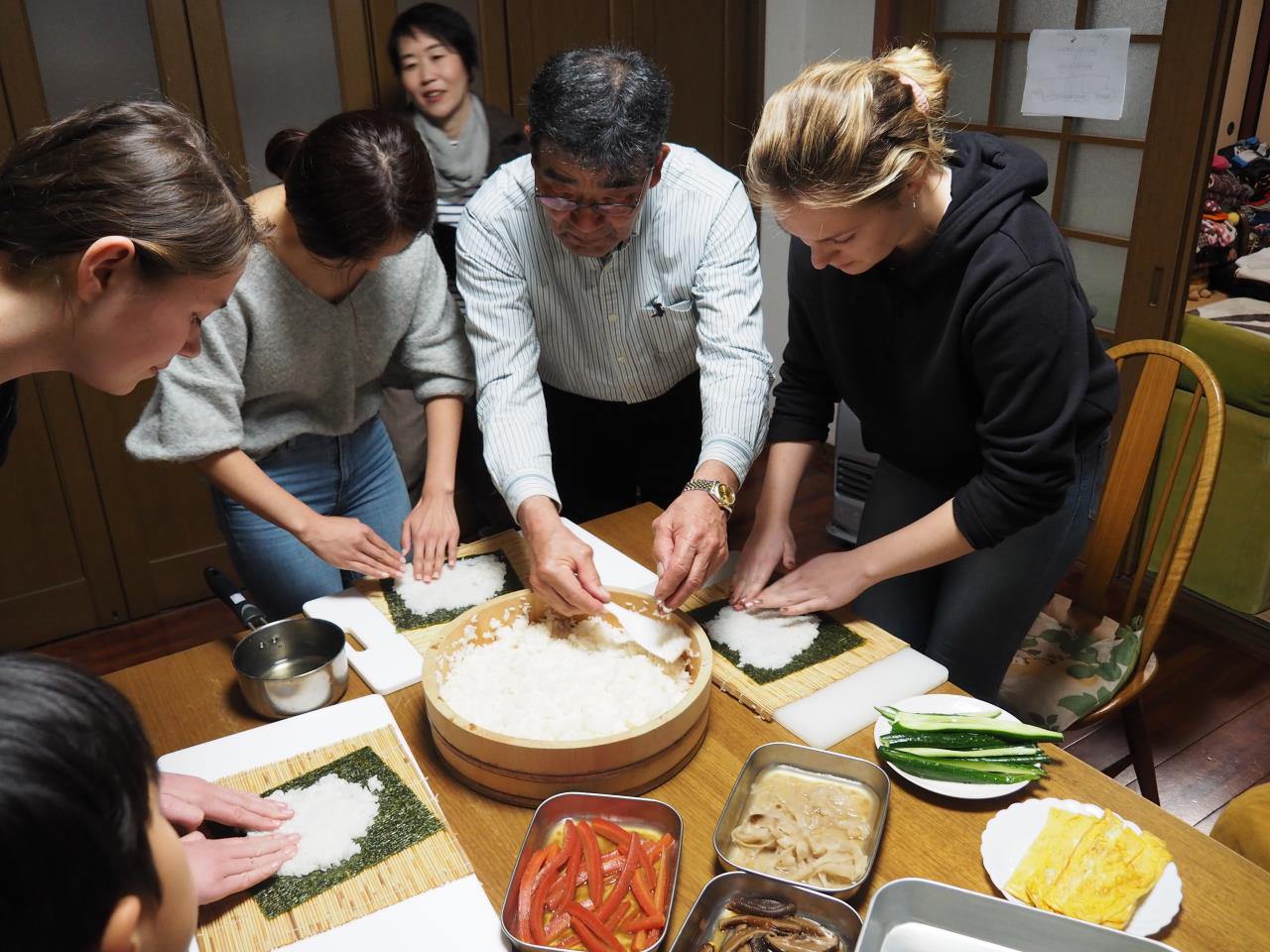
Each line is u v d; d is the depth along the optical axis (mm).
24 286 938
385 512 1944
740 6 3457
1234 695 2621
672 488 2293
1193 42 2490
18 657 552
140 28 2549
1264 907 994
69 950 513
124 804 542
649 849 1049
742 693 1312
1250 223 3809
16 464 2734
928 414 1564
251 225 1053
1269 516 2775
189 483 2998
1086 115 2783
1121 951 898
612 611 1337
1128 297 2848
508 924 957
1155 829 1095
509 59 3074
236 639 1478
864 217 1233
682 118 3510
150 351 1023
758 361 1614
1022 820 1099
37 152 921
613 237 1491
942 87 1280
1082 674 1794
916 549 1459
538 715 1195
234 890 998
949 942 950
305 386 1692
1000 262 1307
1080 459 1595
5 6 2367
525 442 1588
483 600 1528
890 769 1190
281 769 1180
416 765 1187
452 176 2752
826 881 1020
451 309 1831
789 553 1591
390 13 2822
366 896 1006
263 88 2738
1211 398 1707
